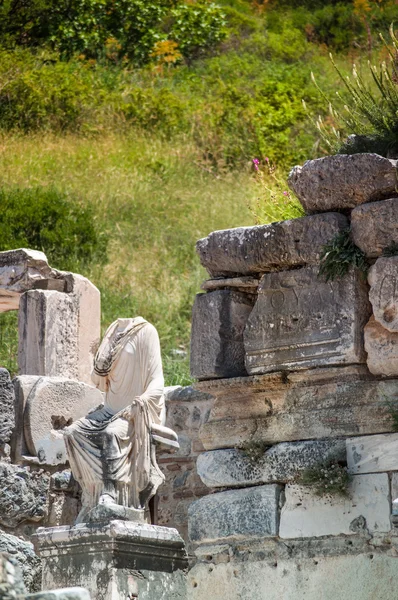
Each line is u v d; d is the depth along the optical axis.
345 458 17.95
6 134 50.03
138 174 47.38
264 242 18.89
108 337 20.27
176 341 34.81
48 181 44.75
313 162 18.58
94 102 54.16
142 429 19.38
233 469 18.95
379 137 19.70
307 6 79.31
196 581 19.05
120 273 38.22
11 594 10.64
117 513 18.56
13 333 34.53
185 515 22.28
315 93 56.06
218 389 19.27
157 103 54.53
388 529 17.36
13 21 62.53
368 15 71.88
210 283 19.50
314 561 17.98
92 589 18.14
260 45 70.44
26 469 20.72
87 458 19.06
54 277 24.77
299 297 18.53
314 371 18.33
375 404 17.75
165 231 42.34
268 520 18.39
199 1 72.88
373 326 17.89
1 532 20.06
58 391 21.38
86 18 64.44
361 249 18.06
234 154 50.31
